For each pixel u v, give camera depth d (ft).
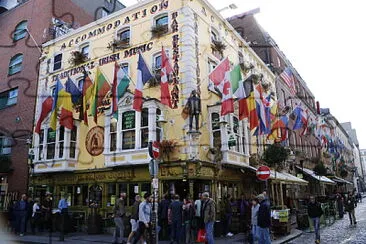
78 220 46.19
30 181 55.62
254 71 65.98
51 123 46.96
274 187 65.46
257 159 54.80
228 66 42.32
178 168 41.04
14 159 60.13
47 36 64.28
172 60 46.44
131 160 43.80
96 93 45.21
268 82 72.54
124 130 45.88
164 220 36.35
